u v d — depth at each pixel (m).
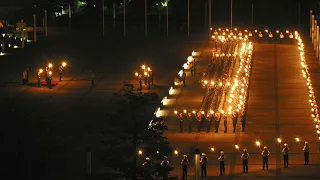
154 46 185.75
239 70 154.50
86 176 81.38
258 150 107.69
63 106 132.75
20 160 100.75
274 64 164.62
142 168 79.50
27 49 180.88
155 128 86.19
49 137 112.12
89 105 133.50
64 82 151.38
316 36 176.25
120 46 185.88
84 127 118.69
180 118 118.31
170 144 110.06
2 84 149.25
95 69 162.50
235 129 117.25
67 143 109.94
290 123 121.44
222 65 161.00
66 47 183.75
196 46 184.88
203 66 162.12
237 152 106.81
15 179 94.56
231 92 135.38
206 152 106.62
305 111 128.88
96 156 103.56
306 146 100.38
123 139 83.81
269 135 115.06
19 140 107.19
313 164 101.19
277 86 146.12
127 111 84.69
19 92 143.00
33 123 118.88
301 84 147.75
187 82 148.38
